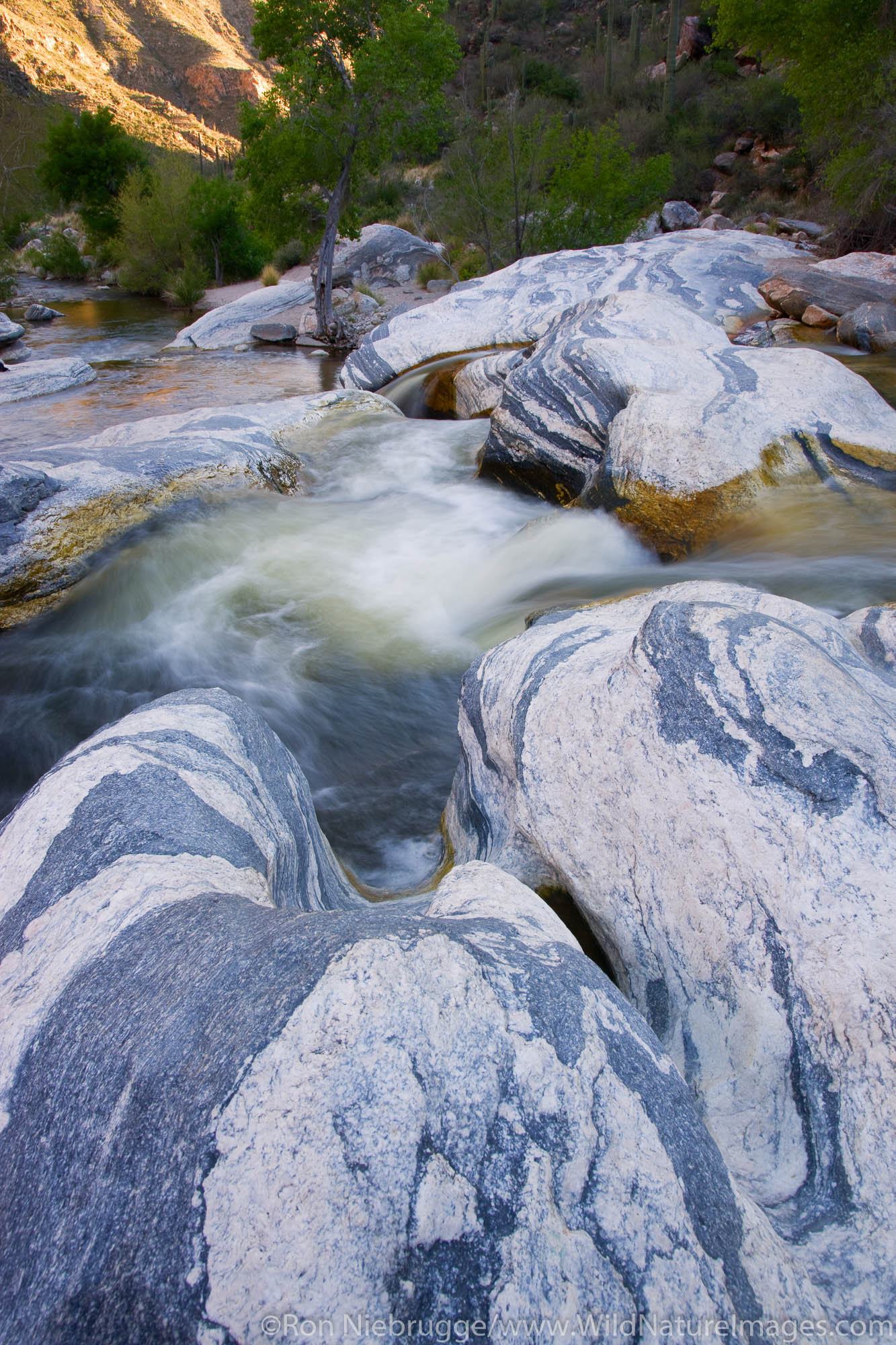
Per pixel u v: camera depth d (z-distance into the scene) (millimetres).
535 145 17297
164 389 13477
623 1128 1205
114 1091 1232
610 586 4641
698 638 2045
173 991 1343
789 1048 1590
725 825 1816
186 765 2051
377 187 29062
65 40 93375
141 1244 1065
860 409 5309
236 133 99812
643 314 7020
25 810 1905
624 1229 1103
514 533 5973
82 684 4965
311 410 9148
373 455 8188
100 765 2000
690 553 4895
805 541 4504
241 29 134125
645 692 2061
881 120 13211
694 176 23734
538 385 6605
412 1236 1041
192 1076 1196
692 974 1820
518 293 12094
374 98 15656
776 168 21828
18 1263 1122
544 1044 1255
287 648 5148
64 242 31688
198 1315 991
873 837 1668
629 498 5188
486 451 7262
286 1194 1057
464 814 3025
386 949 1335
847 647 2396
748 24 15109
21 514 5488
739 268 12500
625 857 2020
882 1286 1207
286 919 1479
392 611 5445
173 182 27547
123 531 5941
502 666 2766
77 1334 1026
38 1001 1431
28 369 13711
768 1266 1165
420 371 11430
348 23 15570
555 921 1650
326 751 4254
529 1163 1125
